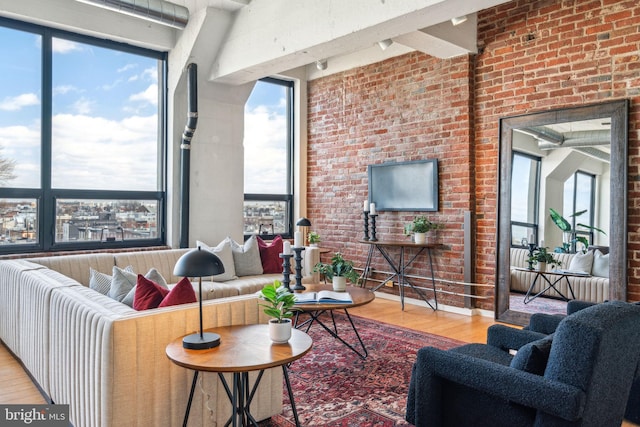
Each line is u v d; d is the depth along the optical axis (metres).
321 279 5.67
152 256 4.54
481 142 4.83
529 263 4.42
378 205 5.75
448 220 5.05
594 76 3.99
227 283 4.43
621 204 3.79
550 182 4.24
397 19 3.41
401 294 5.25
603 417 1.79
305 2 4.10
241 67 4.84
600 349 1.62
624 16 3.82
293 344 1.98
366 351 3.62
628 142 3.78
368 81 5.89
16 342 3.33
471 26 4.73
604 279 3.89
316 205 6.67
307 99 6.78
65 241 4.79
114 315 2.02
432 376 2.07
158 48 5.32
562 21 4.20
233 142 5.72
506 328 2.61
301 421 2.52
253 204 6.45
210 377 2.24
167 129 5.44
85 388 2.11
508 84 4.59
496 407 1.92
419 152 5.31
